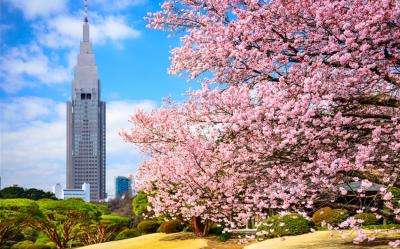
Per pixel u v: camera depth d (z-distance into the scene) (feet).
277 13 32.35
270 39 32.48
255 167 34.68
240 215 36.40
